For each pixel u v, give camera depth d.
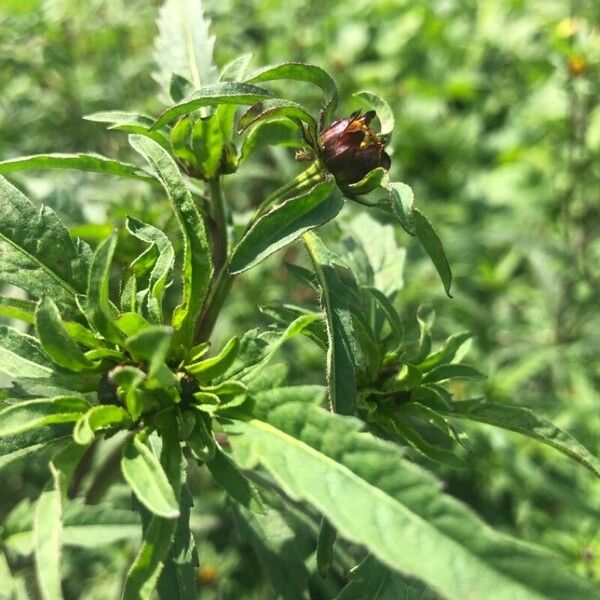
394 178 0.22
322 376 0.15
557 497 0.15
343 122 0.07
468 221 0.23
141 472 0.05
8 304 0.06
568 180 0.20
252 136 0.07
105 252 0.05
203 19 0.08
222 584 0.13
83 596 0.12
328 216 0.06
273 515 0.09
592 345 0.18
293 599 0.08
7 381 0.08
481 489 0.15
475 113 0.26
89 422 0.05
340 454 0.05
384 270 0.09
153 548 0.05
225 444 0.08
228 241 0.09
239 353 0.06
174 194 0.06
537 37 0.26
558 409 0.16
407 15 0.27
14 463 0.07
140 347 0.05
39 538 0.05
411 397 0.07
